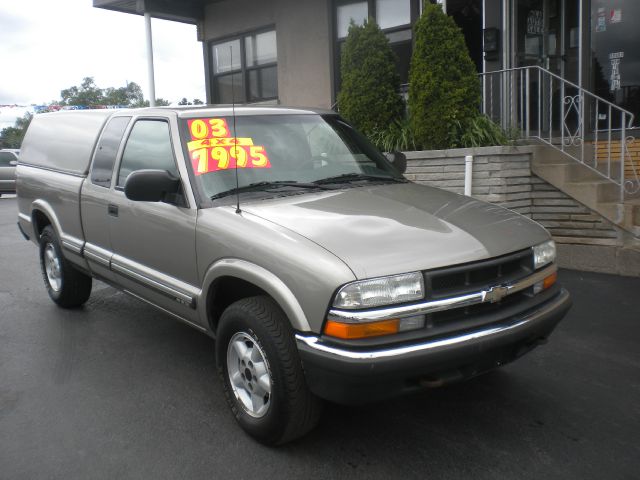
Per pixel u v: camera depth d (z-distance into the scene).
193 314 3.85
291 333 3.10
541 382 4.03
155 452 3.30
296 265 2.99
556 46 9.29
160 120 4.23
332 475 3.05
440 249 3.06
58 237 5.50
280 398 3.09
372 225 3.24
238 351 3.41
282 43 11.73
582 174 7.16
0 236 10.98
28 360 4.64
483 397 3.84
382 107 8.35
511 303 3.27
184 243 3.77
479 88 7.43
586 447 3.24
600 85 8.72
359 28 8.57
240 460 3.21
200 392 4.04
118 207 4.43
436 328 2.96
